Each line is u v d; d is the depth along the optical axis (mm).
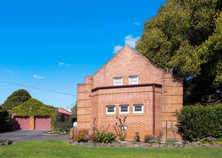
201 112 17125
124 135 19438
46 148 16062
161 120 19766
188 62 19922
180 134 18969
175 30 22297
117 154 13344
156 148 15367
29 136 27688
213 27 22516
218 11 21828
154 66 21344
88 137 18344
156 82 20938
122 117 20047
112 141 17531
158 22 23953
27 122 43469
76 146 16922
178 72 21641
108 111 20953
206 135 16812
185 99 29453
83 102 24219
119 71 23156
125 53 23234
